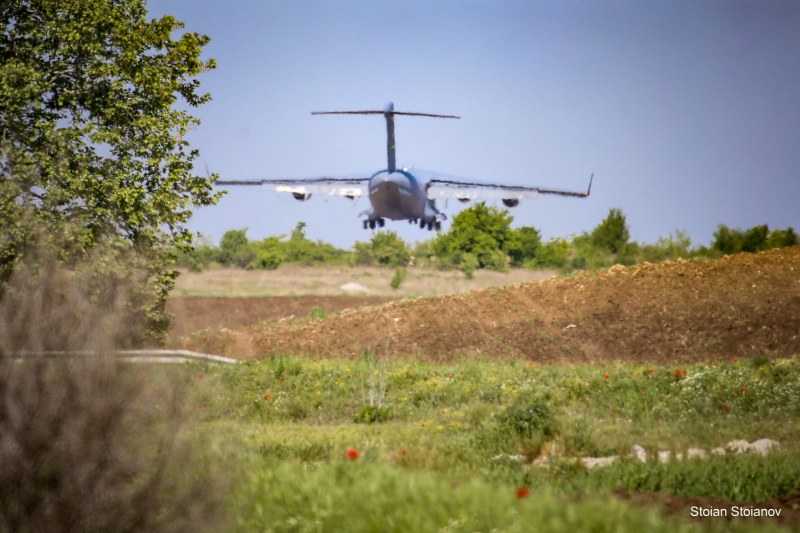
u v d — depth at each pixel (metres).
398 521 28.70
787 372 87.62
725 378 81.94
